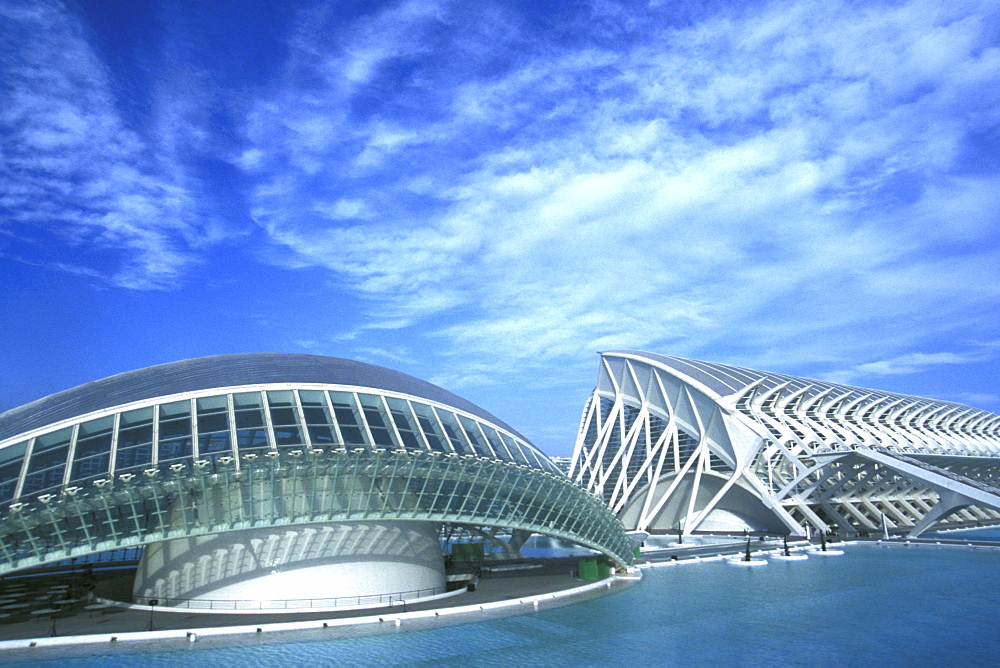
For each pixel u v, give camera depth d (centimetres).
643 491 9644
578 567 4806
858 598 3888
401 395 4038
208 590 3206
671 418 9581
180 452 3114
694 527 8694
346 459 3159
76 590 3891
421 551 3644
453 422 4106
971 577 4722
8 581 4400
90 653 2508
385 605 3353
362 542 3391
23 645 2575
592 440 11269
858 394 9869
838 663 2512
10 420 3531
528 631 2948
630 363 10556
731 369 10094
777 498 8050
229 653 2522
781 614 3412
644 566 5350
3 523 2627
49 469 2941
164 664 2373
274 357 4472
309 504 3142
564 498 4019
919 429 9888
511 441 4378
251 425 3372
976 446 10131
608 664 2462
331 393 3794
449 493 3522
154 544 3416
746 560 5541
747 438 8556
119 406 3350
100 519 2803
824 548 6425
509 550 5794
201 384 3659
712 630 3027
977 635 2962
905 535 7869
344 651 2570
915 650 2702
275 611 3155
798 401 9275
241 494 3039
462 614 3253
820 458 7850
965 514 10081
